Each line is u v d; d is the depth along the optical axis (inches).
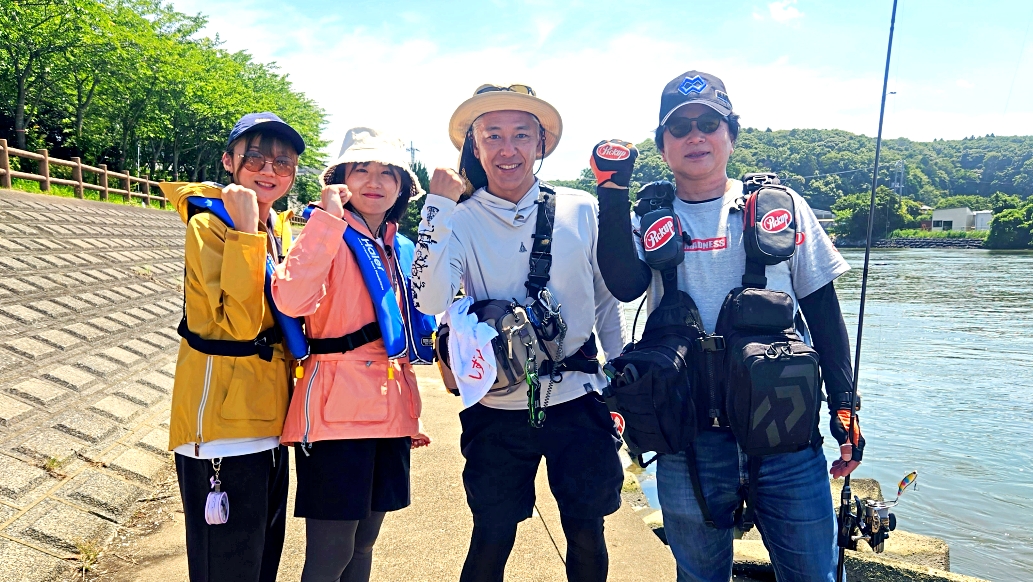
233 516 70.9
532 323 73.9
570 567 78.5
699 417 75.0
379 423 75.4
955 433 319.9
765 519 74.5
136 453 141.3
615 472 76.8
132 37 799.7
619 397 71.9
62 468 124.6
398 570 104.5
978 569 189.8
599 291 85.3
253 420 71.1
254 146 77.1
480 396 70.7
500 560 77.4
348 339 75.8
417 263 72.2
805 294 76.7
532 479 80.4
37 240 298.5
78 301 236.7
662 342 74.1
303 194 1267.2
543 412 73.3
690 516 77.0
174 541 111.4
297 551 110.3
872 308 805.2
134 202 685.3
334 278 75.6
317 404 73.7
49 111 893.8
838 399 74.8
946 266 1518.2
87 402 156.9
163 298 291.7
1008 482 253.6
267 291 74.7
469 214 78.4
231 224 71.4
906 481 78.6
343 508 73.0
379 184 80.8
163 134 1045.8
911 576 117.9
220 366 70.3
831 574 72.1
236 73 1179.9
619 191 71.6
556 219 77.8
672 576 106.5
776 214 74.1
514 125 76.0
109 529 112.8
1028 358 502.3
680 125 78.0
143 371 193.2
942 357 511.2
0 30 705.6
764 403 68.1
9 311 198.5
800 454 73.4
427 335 85.7
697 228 78.7
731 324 73.2
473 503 77.7
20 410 140.1
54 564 98.8
